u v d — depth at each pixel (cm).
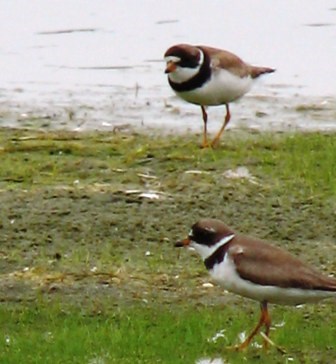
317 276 1030
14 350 1052
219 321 1129
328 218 1445
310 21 2628
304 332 1103
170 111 1998
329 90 2138
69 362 1025
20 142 1773
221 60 1739
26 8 2684
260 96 2089
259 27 2588
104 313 1155
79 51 2394
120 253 1328
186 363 1023
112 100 2067
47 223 1414
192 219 1438
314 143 1748
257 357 1045
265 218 1446
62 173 1622
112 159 1694
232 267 1045
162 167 1652
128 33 2525
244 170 1628
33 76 2227
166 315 1140
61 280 1241
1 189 1539
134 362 1023
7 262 1294
